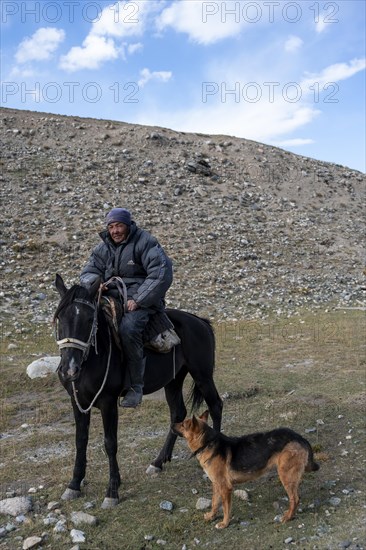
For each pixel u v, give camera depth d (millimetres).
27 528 5418
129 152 31984
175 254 22672
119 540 5152
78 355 5535
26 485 6441
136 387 6102
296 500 5258
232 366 11883
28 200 25172
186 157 32531
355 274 23156
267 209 29094
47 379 10602
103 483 6375
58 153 30500
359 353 12828
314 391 9875
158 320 6383
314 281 21828
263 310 18469
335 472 6449
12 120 33812
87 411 5953
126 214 6242
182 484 6328
